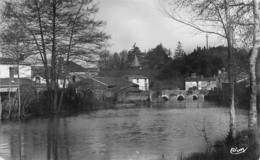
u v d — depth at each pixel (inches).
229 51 732.0
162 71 6107.3
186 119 1619.1
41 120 1627.7
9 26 1743.4
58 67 1982.0
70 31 1907.0
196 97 4522.6
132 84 4549.7
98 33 1939.0
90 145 916.0
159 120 1594.5
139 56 7436.0
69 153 810.8
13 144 939.3
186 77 5703.7
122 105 3090.6
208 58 5679.1
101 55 1994.3
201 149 813.2
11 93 1872.5
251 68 580.7
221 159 550.9
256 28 562.3
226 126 1291.8
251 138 595.8
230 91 757.3
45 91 1974.7
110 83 4092.0
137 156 768.3
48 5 1830.7
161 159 725.3
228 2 676.7
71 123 1488.7
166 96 4338.1
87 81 2511.1
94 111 2261.3
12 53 1752.0
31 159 746.8
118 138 1037.2
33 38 1847.9
